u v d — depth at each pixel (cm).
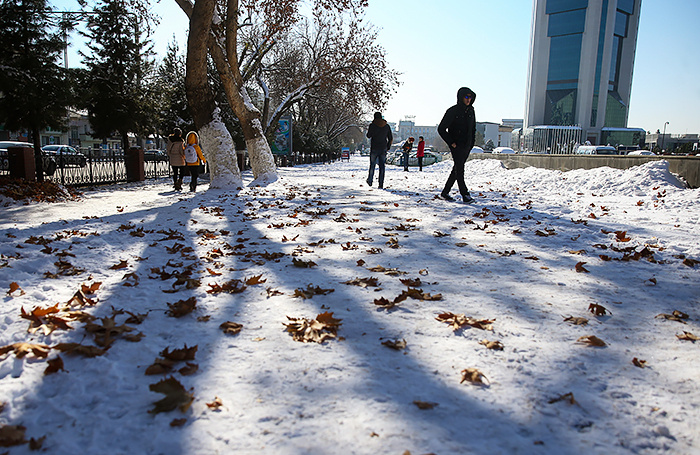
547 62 15550
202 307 296
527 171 1518
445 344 239
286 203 880
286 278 364
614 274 380
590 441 161
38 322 263
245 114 1342
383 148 1181
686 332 258
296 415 174
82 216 709
